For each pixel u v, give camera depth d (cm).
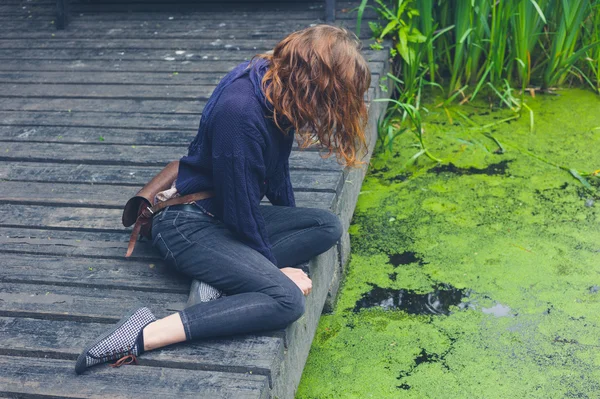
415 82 440
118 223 280
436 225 347
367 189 380
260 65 214
